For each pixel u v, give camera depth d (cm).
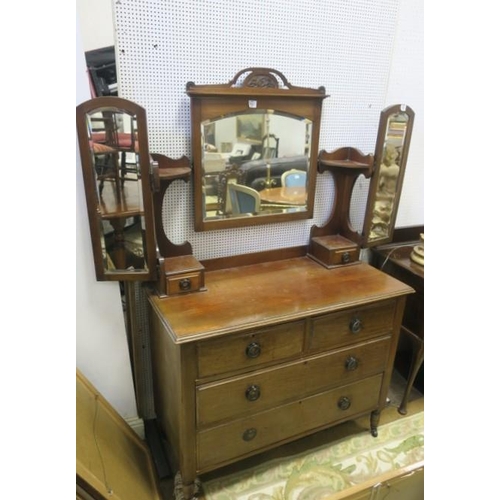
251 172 148
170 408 140
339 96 161
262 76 138
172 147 137
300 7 141
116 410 156
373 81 166
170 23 123
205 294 139
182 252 149
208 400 126
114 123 112
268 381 135
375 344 153
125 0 116
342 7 148
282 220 162
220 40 132
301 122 150
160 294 137
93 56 117
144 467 143
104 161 116
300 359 138
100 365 148
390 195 170
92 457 109
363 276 159
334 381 150
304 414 149
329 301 137
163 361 139
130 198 121
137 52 122
